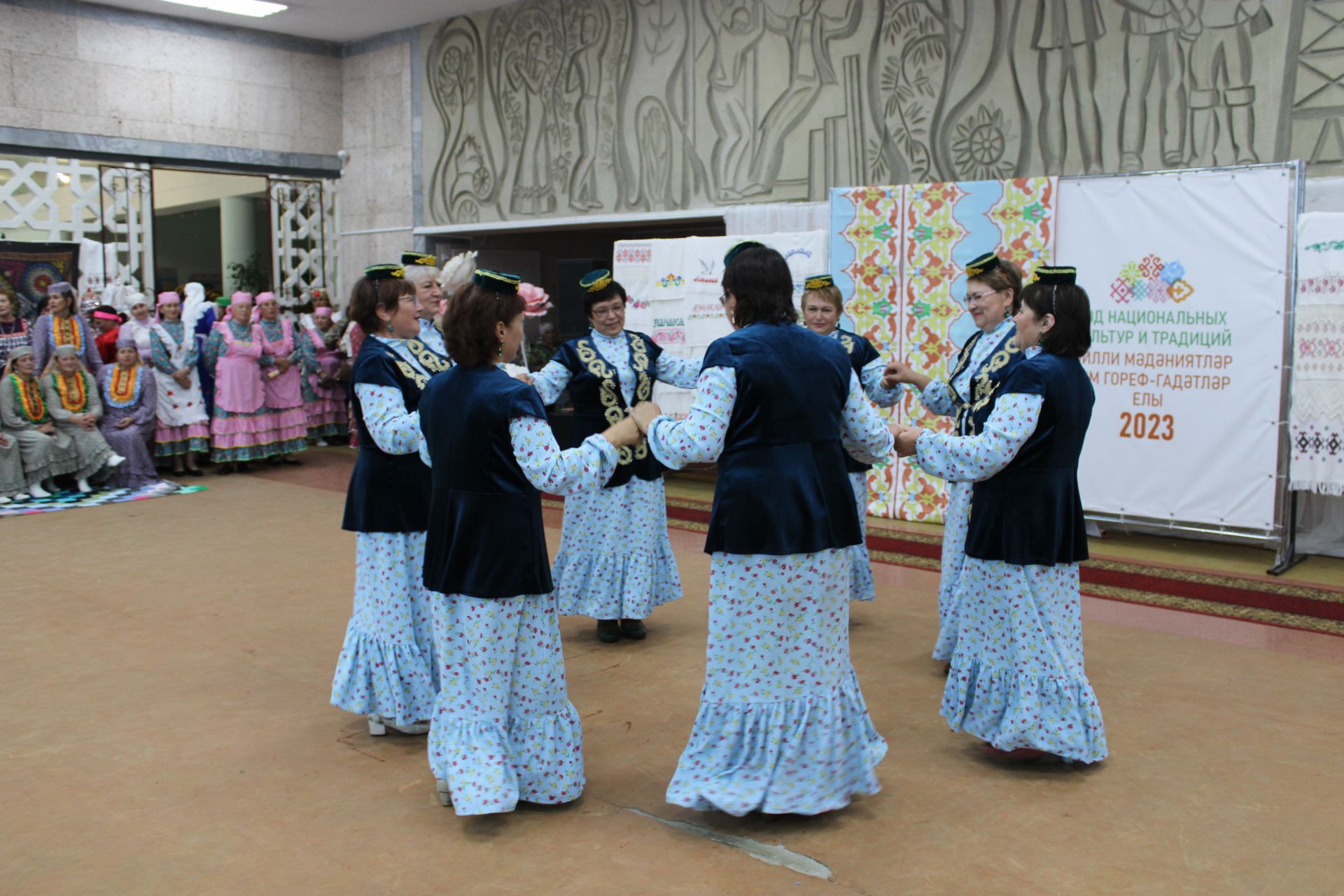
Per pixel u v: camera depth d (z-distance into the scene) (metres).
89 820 3.11
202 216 11.66
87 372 8.62
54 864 2.85
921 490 7.13
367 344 3.49
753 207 8.17
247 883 2.75
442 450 2.96
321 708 4.04
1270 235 5.76
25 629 5.00
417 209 11.54
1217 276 5.93
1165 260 6.09
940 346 6.95
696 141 9.09
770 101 8.54
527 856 2.88
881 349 7.15
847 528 2.88
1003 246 6.65
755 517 2.78
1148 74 6.74
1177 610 5.28
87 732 3.78
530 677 3.05
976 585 3.35
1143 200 6.13
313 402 11.23
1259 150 6.38
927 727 3.79
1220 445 6.00
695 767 2.93
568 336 9.96
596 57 9.72
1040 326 3.23
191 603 5.43
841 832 2.99
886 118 7.90
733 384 2.78
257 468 9.88
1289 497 5.76
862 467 5.02
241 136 11.45
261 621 5.12
